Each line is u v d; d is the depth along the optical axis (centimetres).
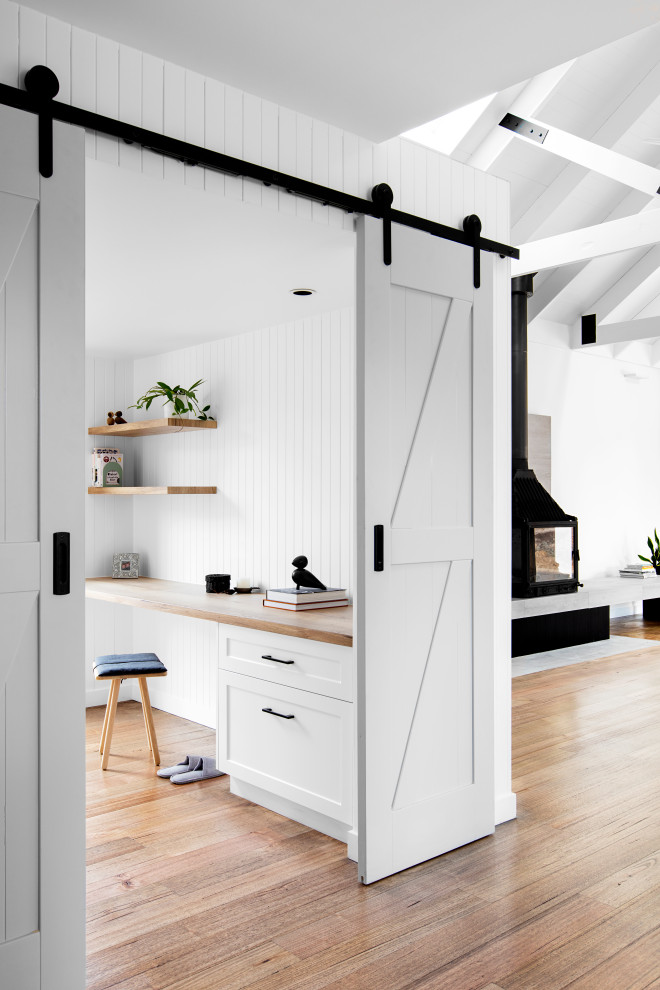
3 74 191
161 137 217
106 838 296
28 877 191
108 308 368
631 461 862
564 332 781
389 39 214
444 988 201
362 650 258
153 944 222
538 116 542
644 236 402
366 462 260
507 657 319
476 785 293
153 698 489
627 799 335
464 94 243
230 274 315
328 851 285
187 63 224
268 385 406
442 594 284
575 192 609
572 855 279
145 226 261
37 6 196
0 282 187
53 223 194
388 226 269
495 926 231
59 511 196
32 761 192
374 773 260
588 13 204
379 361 265
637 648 691
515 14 203
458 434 291
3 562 188
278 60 223
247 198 241
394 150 280
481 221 311
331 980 204
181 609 351
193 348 457
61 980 195
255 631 324
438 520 283
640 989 200
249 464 418
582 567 796
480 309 300
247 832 302
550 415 764
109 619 497
